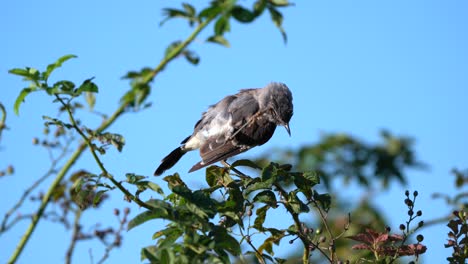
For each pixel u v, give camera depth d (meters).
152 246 7.54
